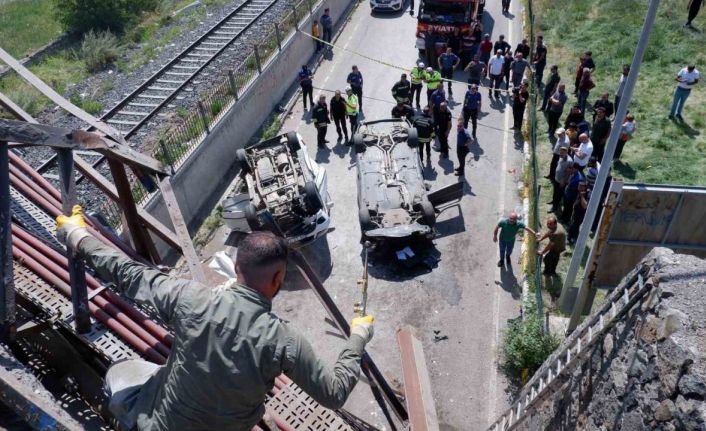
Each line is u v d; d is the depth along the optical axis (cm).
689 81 1514
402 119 1480
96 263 245
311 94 1770
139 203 1177
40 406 213
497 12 2416
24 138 262
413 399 381
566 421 449
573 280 968
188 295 217
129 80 1791
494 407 939
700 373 270
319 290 425
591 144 1262
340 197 1445
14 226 374
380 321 1102
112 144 338
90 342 316
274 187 1266
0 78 1798
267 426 337
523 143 1605
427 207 1192
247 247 213
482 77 1953
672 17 2131
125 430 233
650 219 696
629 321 355
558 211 1324
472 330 1073
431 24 1972
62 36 2130
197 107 1398
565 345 465
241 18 2195
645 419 314
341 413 480
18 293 325
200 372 206
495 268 1203
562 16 2258
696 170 1381
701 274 318
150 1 2366
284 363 206
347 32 2355
